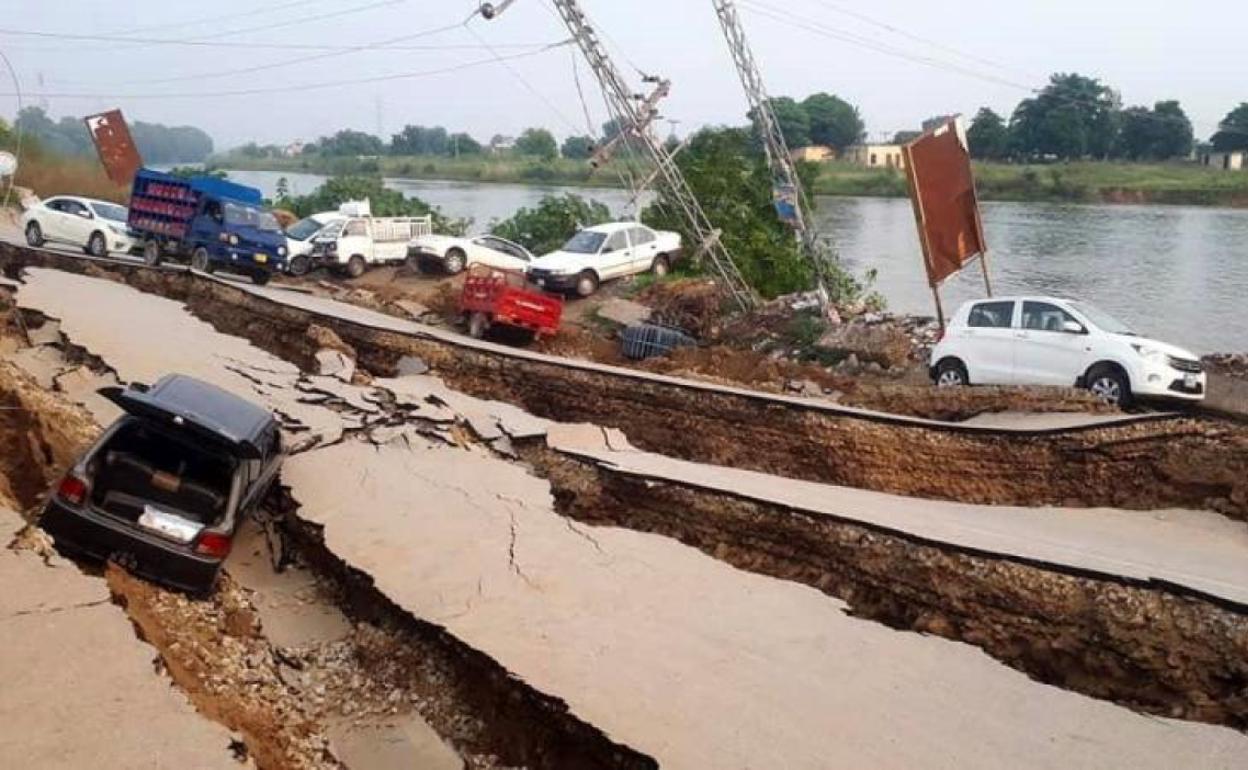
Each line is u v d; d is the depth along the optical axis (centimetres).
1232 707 775
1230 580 952
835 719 694
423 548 968
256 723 668
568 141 11769
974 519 1187
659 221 3466
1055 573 920
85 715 578
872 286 4025
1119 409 1544
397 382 1644
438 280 3016
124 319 1788
